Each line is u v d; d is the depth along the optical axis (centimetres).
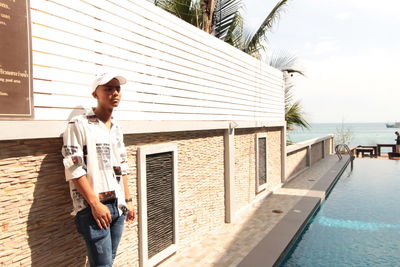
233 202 825
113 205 319
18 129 302
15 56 300
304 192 1184
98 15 418
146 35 517
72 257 373
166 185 570
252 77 1006
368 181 1590
